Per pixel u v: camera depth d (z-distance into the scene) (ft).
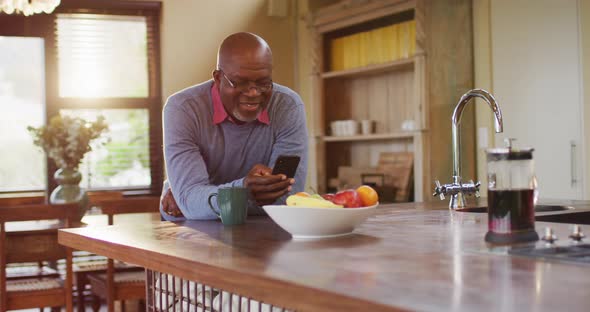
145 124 18.28
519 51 13.67
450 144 14.25
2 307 10.61
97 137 14.21
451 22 14.30
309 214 4.89
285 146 7.50
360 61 16.55
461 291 2.94
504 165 4.31
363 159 17.22
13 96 18.45
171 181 7.02
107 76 17.97
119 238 5.38
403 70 16.10
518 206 4.30
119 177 18.10
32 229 10.85
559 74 13.00
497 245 4.26
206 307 4.93
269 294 3.43
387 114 16.56
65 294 11.23
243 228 5.84
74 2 17.33
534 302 2.71
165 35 17.87
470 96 7.52
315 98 16.98
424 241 4.61
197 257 4.20
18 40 18.42
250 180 6.38
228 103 6.66
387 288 3.04
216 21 18.28
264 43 6.53
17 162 18.44
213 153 7.33
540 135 13.39
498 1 14.02
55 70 17.60
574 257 3.67
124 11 17.80
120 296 11.30
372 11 15.25
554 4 13.05
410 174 15.28
